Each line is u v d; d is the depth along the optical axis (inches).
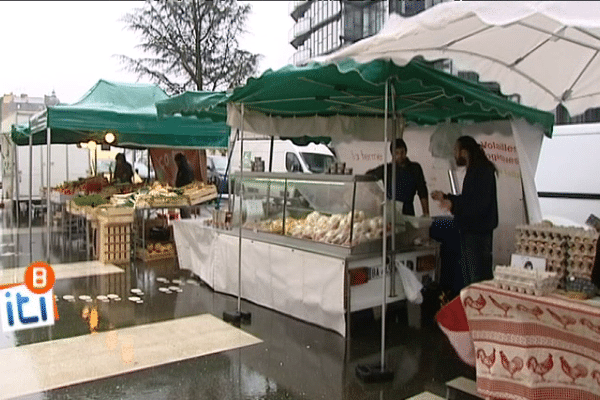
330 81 160.6
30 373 142.2
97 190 404.2
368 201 180.9
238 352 159.9
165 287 241.8
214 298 222.8
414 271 192.2
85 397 128.3
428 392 134.7
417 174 221.8
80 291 233.1
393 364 152.4
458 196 195.6
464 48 142.7
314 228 186.7
